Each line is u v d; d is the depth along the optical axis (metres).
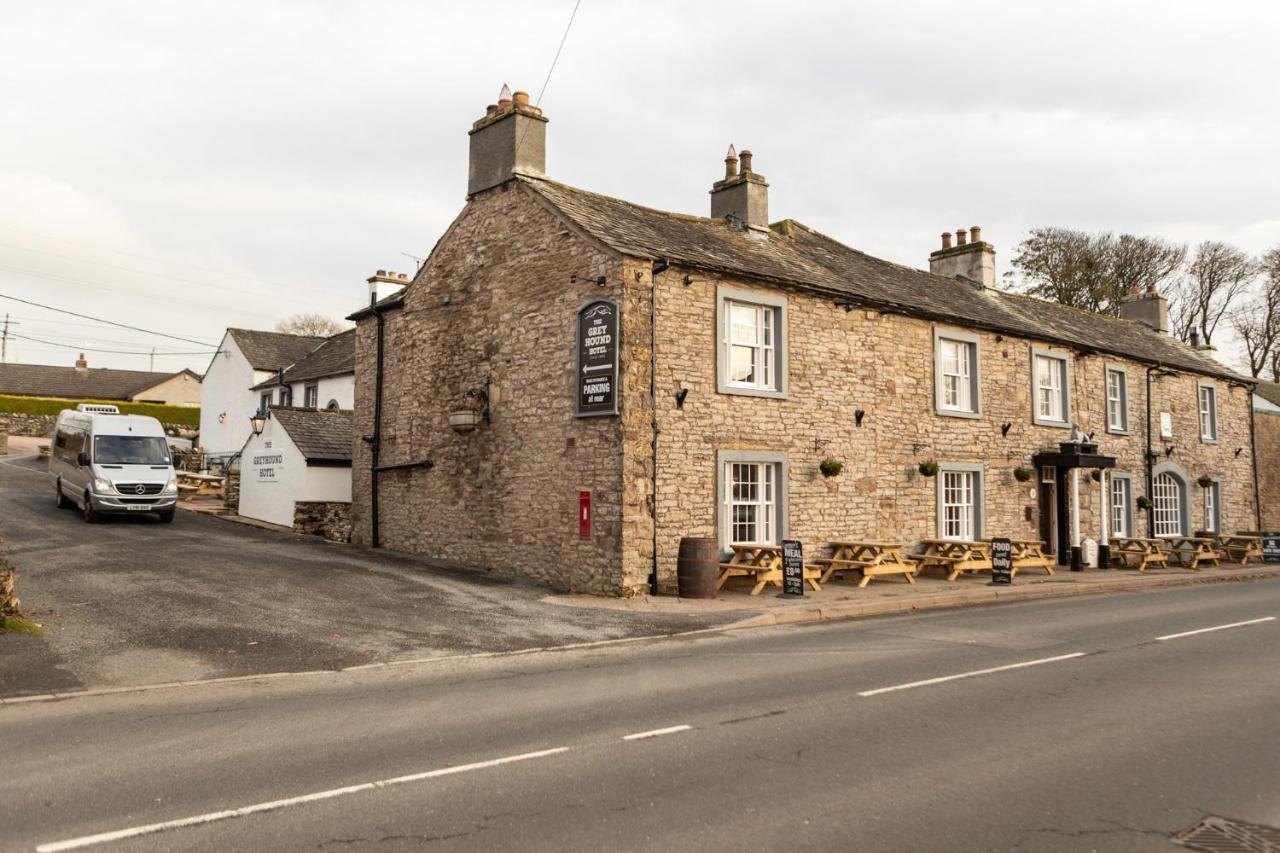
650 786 5.45
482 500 17.27
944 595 15.41
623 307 14.62
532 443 16.19
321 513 22.11
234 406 40.69
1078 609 14.59
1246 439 29.98
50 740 6.48
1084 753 6.17
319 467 22.44
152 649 9.73
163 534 20.02
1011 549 18.38
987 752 6.20
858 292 18.22
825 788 5.43
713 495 15.64
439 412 18.62
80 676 8.55
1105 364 24.73
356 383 21.62
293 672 9.03
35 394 56.81
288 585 14.15
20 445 46.47
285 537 20.95
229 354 41.44
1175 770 5.80
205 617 11.49
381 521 20.23
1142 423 25.77
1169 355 27.80
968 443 20.47
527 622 12.12
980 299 24.09
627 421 14.47
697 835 4.67
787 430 16.86
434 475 18.66
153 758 6.03
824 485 17.42
